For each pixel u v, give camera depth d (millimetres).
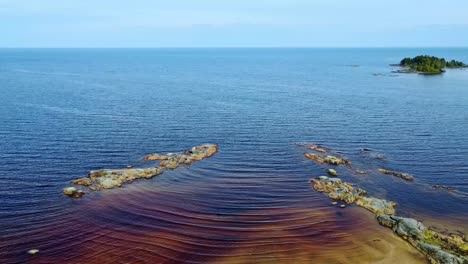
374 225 36000
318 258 30891
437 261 30078
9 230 34344
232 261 30391
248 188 44219
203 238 33562
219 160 53312
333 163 52250
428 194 43344
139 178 46094
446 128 71000
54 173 47125
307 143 61656
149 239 33250
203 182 45719
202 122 74688
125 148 57438
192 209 38844
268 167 51000
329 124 74375
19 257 30453
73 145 57812
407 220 35312
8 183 43969
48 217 36719
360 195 42469
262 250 31922
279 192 43250
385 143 61938
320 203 40562
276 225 35969
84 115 77875
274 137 65062
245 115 81875
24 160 50969
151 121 74438
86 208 38562
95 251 31422
